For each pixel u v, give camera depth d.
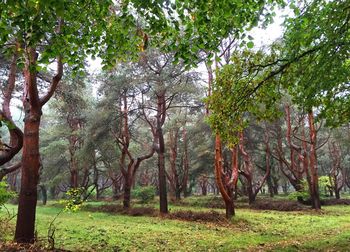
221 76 11.46
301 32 9.15
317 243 12.00
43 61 7.50
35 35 6.29
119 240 13.65
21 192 11.13
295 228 17.73
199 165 37.31
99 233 15.28
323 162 48.94
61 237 13.79
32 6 5.96
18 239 10.79
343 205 34.22
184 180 40.75
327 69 9.68
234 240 13.79
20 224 10.90
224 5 7.30
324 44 9.01
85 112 28.25
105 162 35.84
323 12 8.83
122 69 24.80
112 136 28.77
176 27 7.57
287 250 11.05
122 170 30.06
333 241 12.12
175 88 23.11
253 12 8.02
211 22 7.94
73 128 33.59
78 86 21.34
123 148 30.11
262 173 43.56
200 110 28.52
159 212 24.94
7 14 6.52
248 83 11.17
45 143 38.66
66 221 20.30
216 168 21.20
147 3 6.95
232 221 20.11
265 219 21.75
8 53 7.59
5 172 14.03
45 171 38.84
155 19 7.59
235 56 11.21
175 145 41.06
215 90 11.62
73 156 33.19
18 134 12.00
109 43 8.45
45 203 41.06
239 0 7.41
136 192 36.34
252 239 14.08
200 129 33.53
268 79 11.07
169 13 7.25
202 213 22.39
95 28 8.21
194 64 8.35
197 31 8.06
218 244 12.88
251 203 33.41
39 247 10.15
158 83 23.52
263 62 10.92
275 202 31.62
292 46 9.64
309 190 30.31
